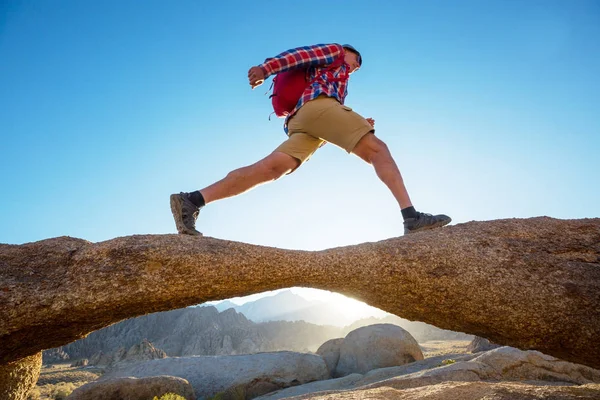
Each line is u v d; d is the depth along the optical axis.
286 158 3.50
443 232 3.28
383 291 3.00
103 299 2.60
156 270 2.72
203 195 3.15
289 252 2.98
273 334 180.12
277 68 3.31
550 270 2.96
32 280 2.61
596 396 3.26
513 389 3.70
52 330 2.68
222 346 149.12
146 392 12.73
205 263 2.77
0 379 5.34
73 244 2.91
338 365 18.97
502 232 3.28
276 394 13.33
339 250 3.07
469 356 12.72
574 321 2.77
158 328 159.62
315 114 3.40
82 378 43.66
